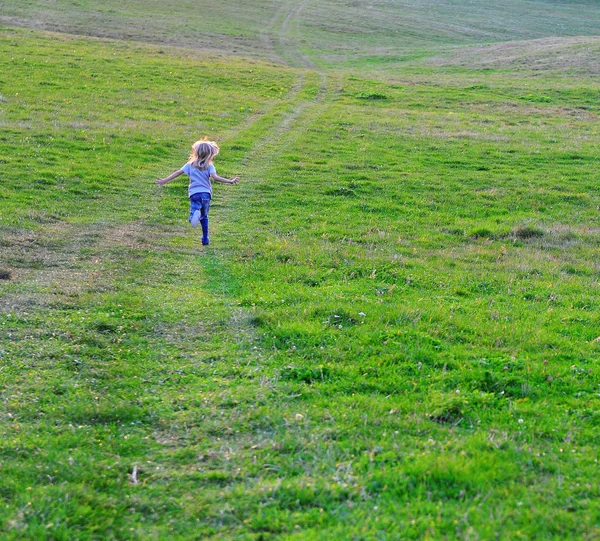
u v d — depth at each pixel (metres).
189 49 51.84
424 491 5.04
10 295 9.43
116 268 11.35
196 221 10.96
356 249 13.52
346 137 27.52
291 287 10.67
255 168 21.75
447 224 16.83
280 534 4.61
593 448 5.87
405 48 66.81
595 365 7.96
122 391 6.80
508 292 11.34
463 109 36.06
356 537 4.47
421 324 9.16
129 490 5.12
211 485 5.23
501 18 93.69
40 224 13.89
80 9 65.25
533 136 29.12
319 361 7.71
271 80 41.69
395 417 6.32
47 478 5.20
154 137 24.48
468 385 7.18
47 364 7.30
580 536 4.51
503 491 5.02
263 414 6.34
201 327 8.73
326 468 5.39
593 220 17.80
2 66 35.12
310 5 90.19
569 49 57.69
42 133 22.94
